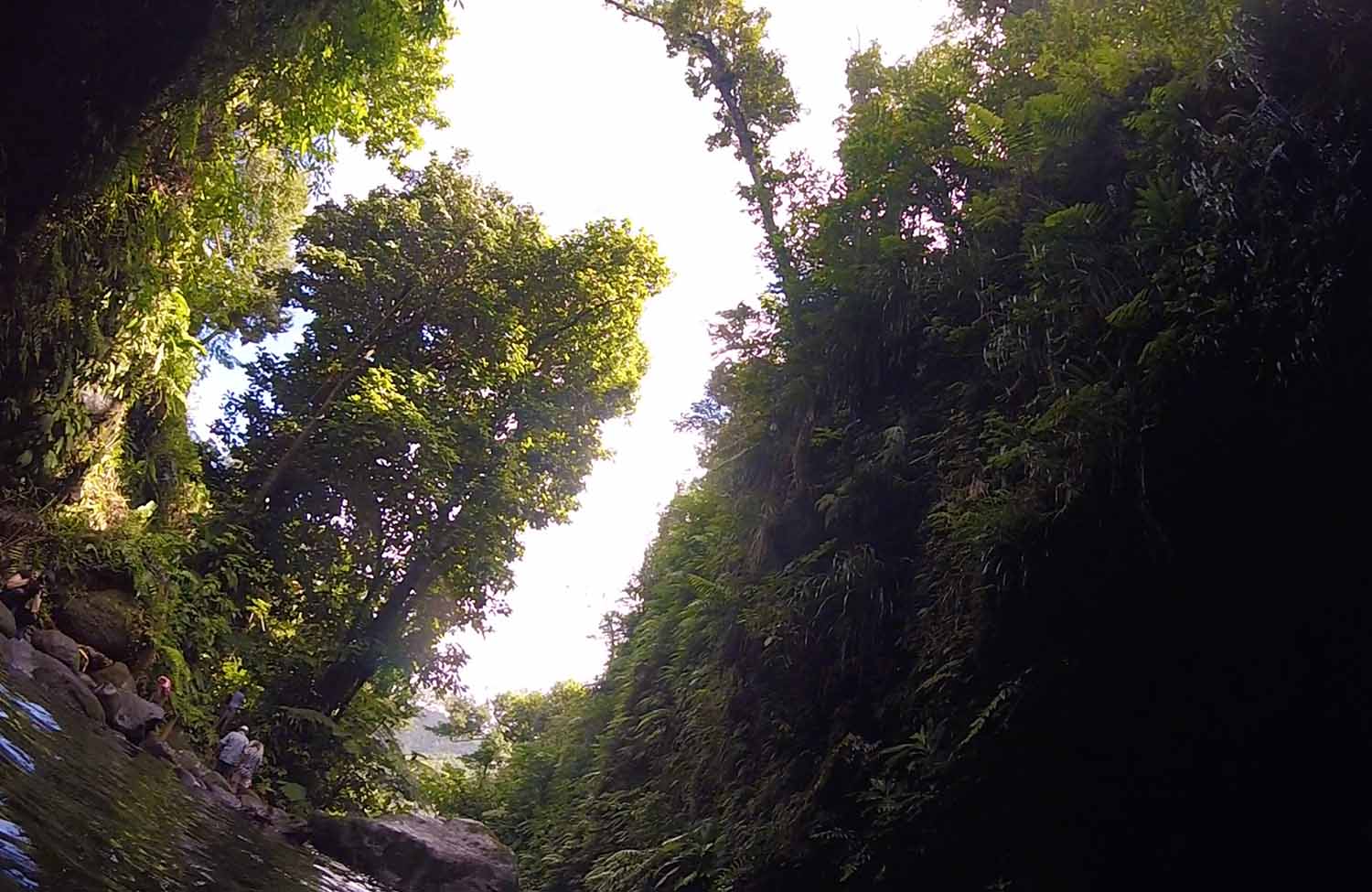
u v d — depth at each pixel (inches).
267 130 455.2
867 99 508.4
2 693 218.8
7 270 319.9
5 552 355.9
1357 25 219.6
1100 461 234.2
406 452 653.9
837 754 295.0
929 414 341.1
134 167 343.3
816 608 333.4
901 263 364.8
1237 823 227.9
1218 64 257.0
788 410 402.0
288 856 280.8
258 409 696.4
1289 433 218.5
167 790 256.5
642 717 532.4
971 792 253.0
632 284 788.0
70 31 285.1
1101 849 242.5
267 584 624.7
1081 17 364.5
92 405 399.2
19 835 114.3
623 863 419.5
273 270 769.6
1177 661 233.0
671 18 628.1
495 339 734.5
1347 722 215.2
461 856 426.9
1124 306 240.5
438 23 400.2
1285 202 220.4
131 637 390.6
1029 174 333.7
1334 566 217.9
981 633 257.0
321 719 600.1
